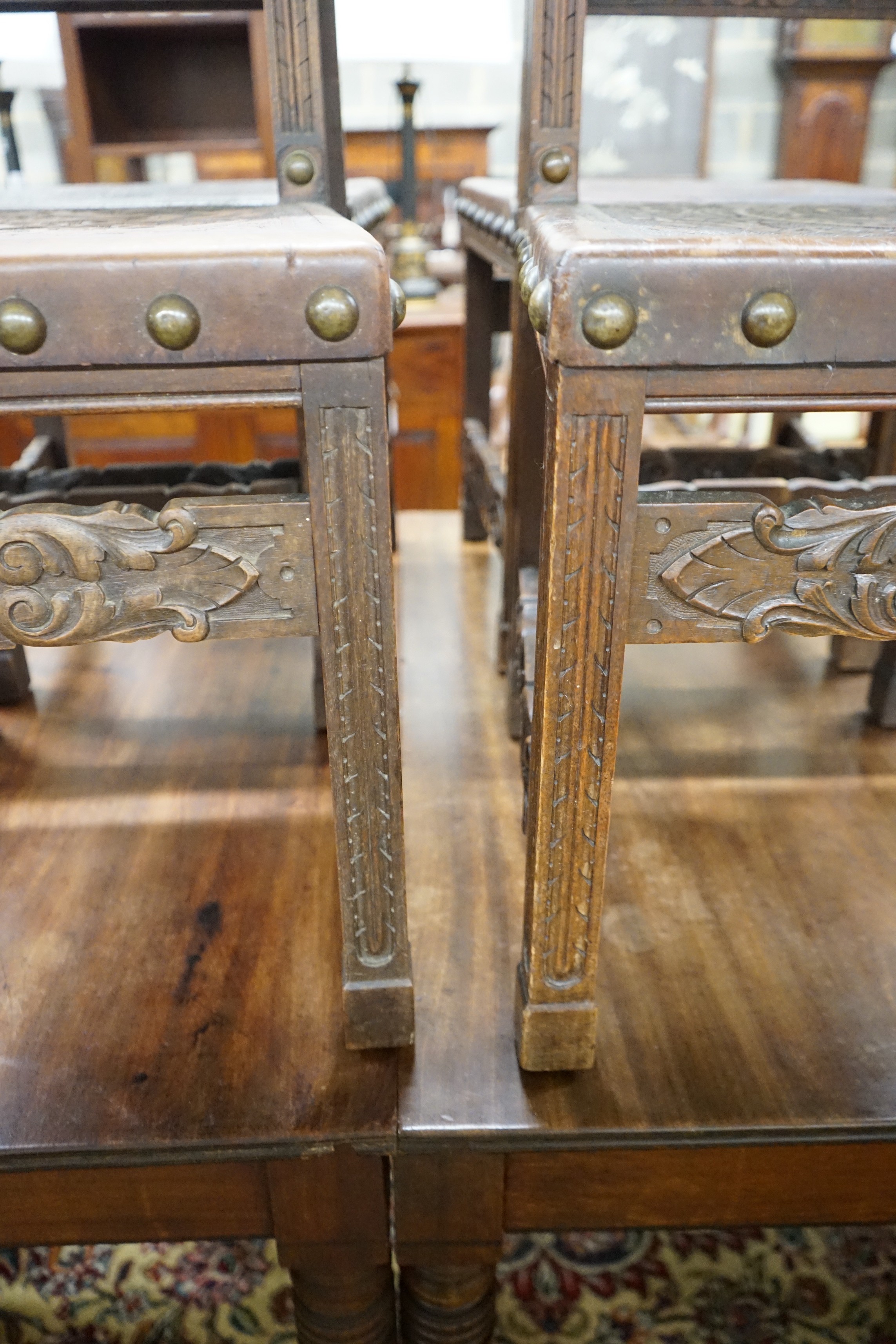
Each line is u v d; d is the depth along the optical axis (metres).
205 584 0.49
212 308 0.43
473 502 1.46
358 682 0.51
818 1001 0.67
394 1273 0.69
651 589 0.48
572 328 0.42
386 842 0.56
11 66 2.33
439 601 1.30
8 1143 0.56
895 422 1.05
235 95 2.17
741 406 0.45
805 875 0.80
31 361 0.43
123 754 0.97
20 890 0.78
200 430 2.09
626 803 0.89
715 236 0.44
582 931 0.57
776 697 1.08
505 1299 0.81
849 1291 0.82
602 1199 0.61
